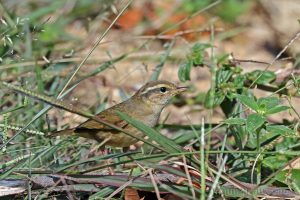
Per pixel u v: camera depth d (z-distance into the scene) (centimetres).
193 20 1927
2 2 1631
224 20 2052
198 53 1276
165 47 1530
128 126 1138
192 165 983
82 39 1677
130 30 1880
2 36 1294
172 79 1577
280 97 1175
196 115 1466
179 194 889
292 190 977
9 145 1117
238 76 1209
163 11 1998
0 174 991
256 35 2050
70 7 1777
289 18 2038
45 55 1491
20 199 989
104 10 1661
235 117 1127
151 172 933
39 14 1698
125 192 974
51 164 1076
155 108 1222
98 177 967
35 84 1349
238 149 1110
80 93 1468
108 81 1525
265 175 1074
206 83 1722
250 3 2100
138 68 1511
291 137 1073
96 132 1140
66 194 992
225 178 952
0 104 1251
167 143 956
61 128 1254
